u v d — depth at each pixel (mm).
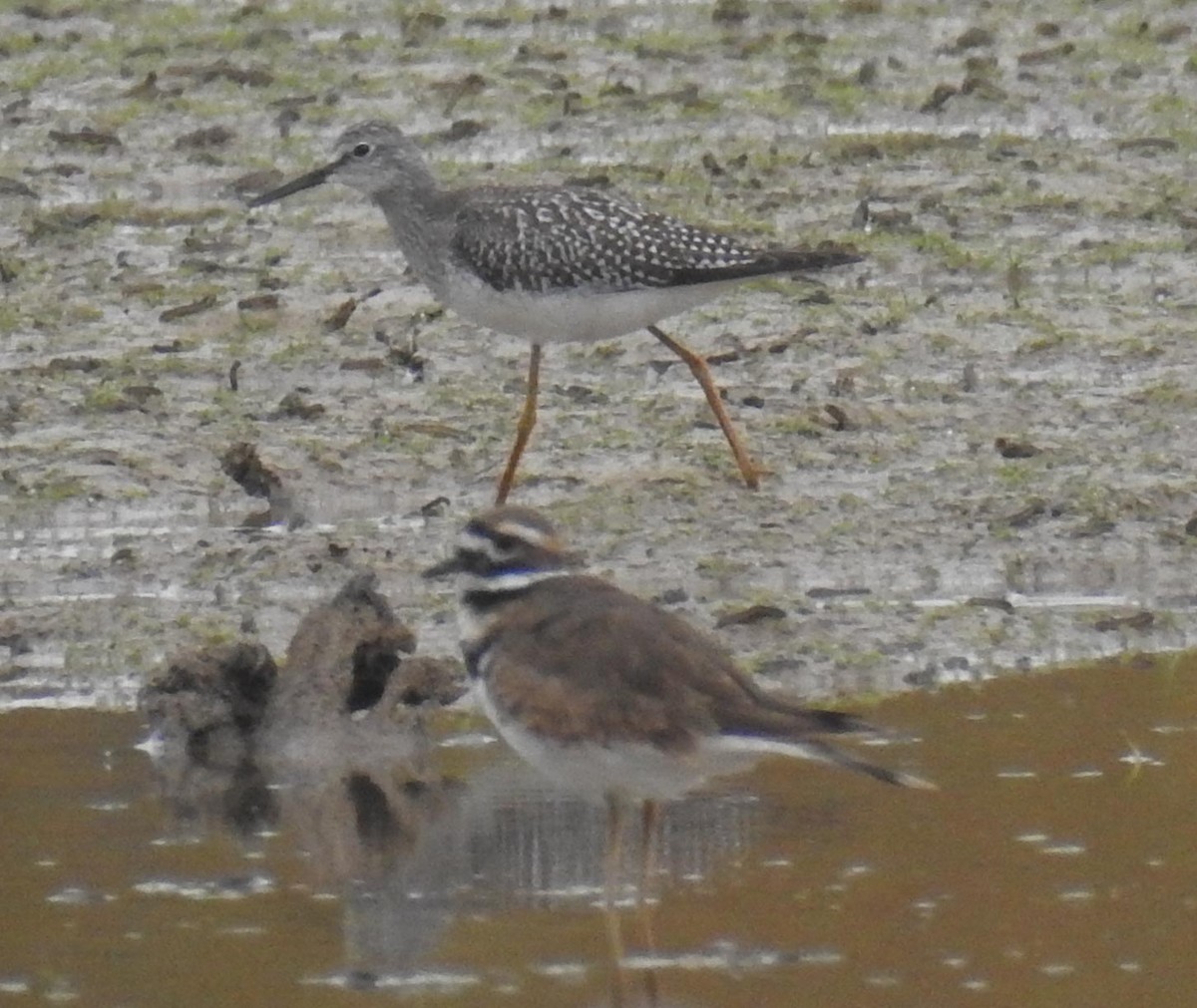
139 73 23859
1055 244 19797
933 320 18094
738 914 10008
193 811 11117
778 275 16766
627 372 17141
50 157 21703
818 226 20078
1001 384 16891
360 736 11852
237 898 10188
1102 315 18250
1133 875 10266
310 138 22297
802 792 11281
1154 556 14258
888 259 19328
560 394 16672
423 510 14773
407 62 24469
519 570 9945
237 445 15008
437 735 12055
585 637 9578
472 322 17266
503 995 9281
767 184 21172
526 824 11000
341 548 14047
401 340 17547
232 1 26359
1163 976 9375
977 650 13000
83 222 19953
